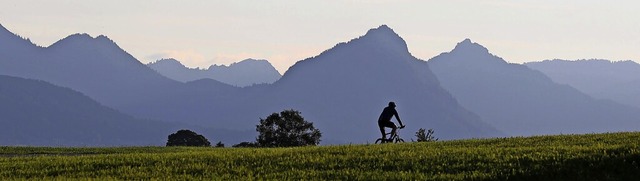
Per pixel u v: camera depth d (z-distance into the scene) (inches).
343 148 1390.3
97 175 1129.4
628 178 1031.0
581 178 1027.3
